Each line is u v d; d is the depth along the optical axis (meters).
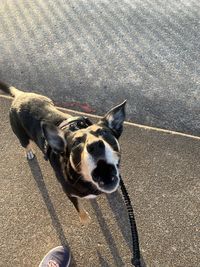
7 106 1.07
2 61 1.22
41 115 0.78
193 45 1.18
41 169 0.91
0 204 0.85
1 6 1.46
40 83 1.12
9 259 0.77
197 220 0.77
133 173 0.87
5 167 0.92
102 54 1.19
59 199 0.85
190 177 0.85
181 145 0.91
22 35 1.31
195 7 1.33
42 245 0.78
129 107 1.01
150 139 0.93
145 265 0.73
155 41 1.21
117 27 1.29
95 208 0.82
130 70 1.12
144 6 1.37
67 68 1.16
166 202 0.81
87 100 1.05
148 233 0.77
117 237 0.77
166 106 1.00
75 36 1.27
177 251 0.74
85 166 0.59
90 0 1.43
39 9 1.42
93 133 0.61
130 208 0.69
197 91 1.03
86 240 0.78
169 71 1.10
